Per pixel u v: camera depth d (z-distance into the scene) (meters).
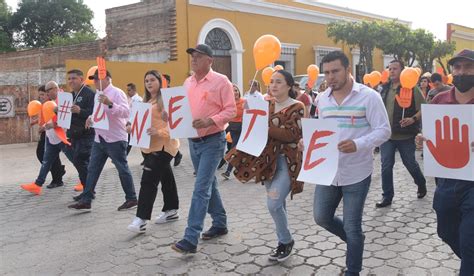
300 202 6.41
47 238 5.12
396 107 5.93
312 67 8.70
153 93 5.27
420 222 5.31
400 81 5.77
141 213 5.07
